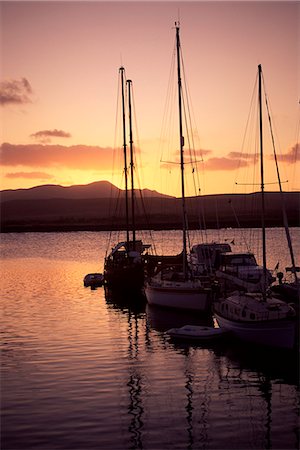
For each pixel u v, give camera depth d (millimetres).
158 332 41844
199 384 30094
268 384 30016
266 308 35969
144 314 49500
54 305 55156
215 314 41031
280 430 24484
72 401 27469
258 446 23047
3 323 45969
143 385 29766
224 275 51969
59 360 34344
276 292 47312
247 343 36031
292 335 34156
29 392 28672
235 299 39125
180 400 27797
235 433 24234
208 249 61906
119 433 24109
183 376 31328
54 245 182500
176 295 47719
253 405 27188
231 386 29766
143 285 59625
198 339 38156
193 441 23469
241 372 31953
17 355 35594
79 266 101562
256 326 34969
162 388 29391
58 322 46219
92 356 35281
